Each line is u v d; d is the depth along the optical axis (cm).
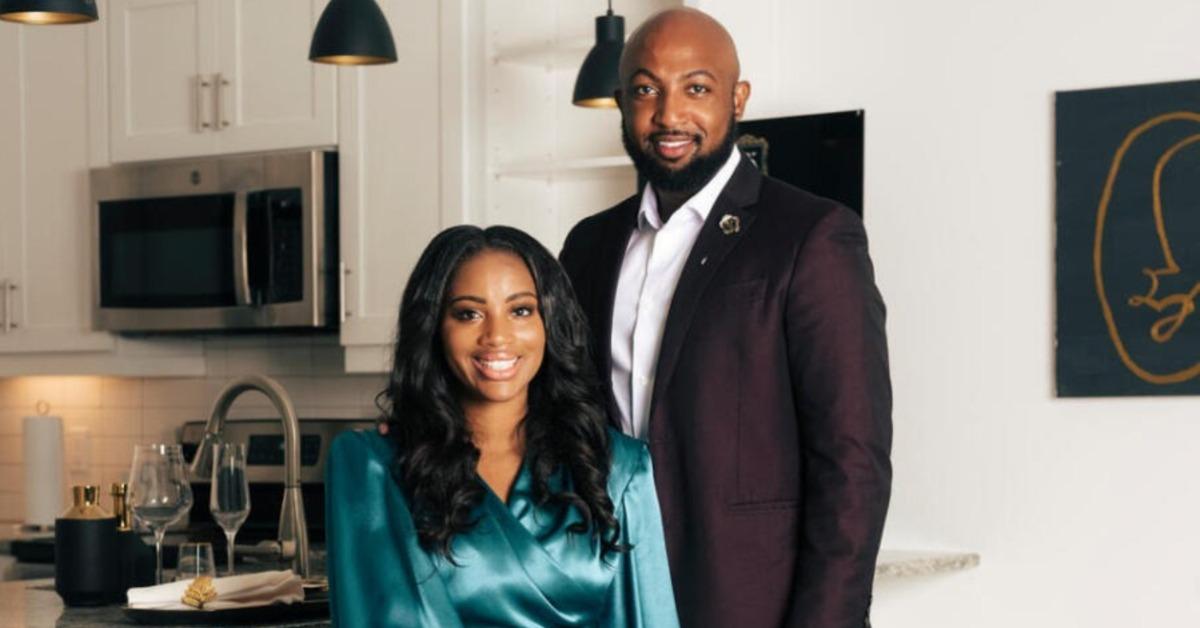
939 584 379
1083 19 366
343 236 453
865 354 241
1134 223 360
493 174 438
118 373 503
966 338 378
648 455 229
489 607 210
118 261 490
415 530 210
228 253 469
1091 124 365
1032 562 370
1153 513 359
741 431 243
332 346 499
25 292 510
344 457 217
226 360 519
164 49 482
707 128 249
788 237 245
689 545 243
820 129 393
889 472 243
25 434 527
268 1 464
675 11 254
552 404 222
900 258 385
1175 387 355
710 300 246
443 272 217
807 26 397
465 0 434
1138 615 360
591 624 219
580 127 446
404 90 444
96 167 496
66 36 500
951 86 380
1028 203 371
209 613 277
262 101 465
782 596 242
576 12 439
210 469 347
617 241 264
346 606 211
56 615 295
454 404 218
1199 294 353
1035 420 370
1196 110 355
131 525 315
